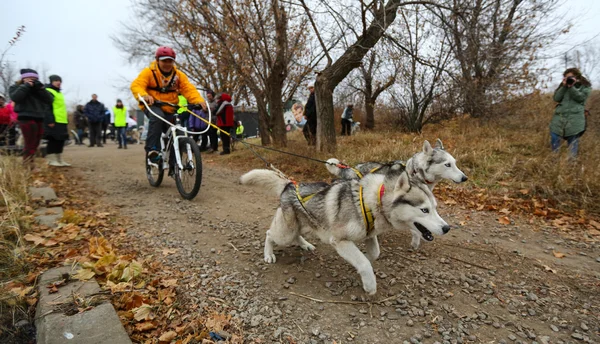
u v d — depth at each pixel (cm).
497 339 240
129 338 218
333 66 855
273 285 306
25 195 461
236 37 948
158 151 601
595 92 1088
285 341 233
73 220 416
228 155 1108
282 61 1040
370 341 236
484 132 1008
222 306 269
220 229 442
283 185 355
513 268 345
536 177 603
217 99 1128
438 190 640
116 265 307
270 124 1138
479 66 985
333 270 337
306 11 820
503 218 491
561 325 254
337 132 1553
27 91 644
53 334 213
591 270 344
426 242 411
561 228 457
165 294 277
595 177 536
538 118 1058
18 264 300
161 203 548
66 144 1889
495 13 817
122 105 1518
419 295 294
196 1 977
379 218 296
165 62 554
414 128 1210
